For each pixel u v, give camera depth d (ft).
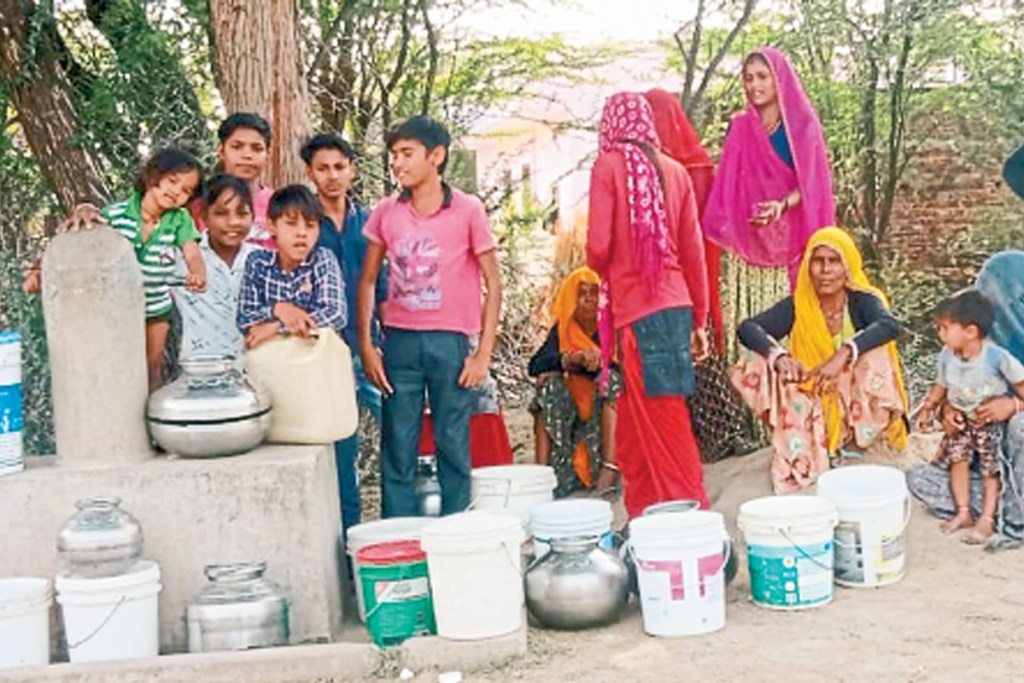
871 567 17.94
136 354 17.15
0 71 31.35
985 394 19.53
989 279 21.57
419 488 20.90
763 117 23.07
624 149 19.40
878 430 21.33
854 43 37.24
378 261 20.03
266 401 17.46
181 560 16.75
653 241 19.13
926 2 36.42
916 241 38.27
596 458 24.02
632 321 19.35
